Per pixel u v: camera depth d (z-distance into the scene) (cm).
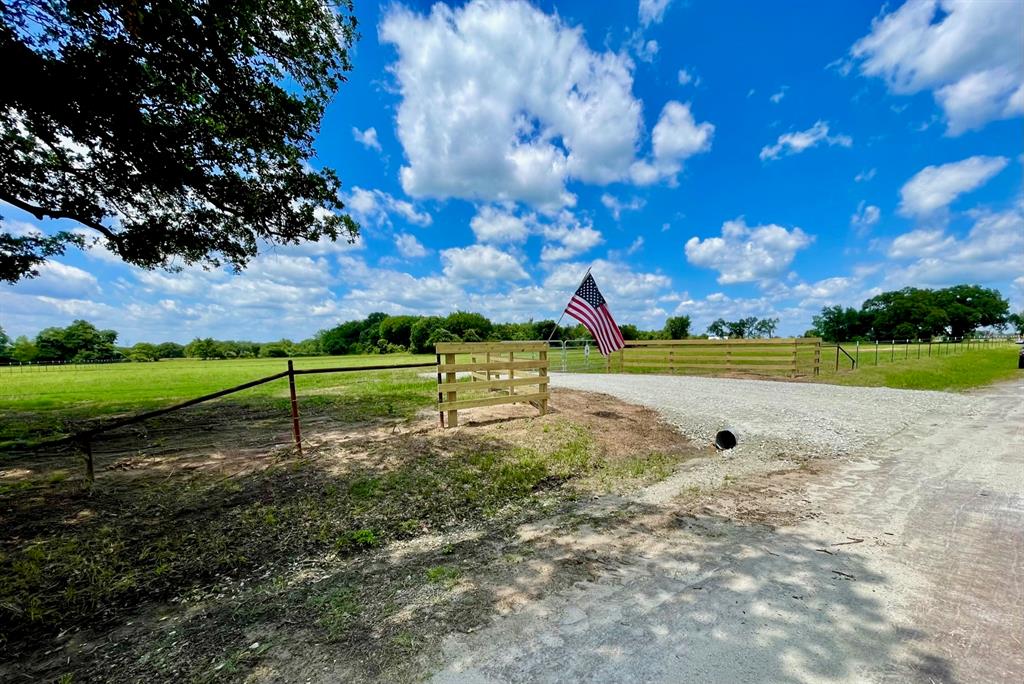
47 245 959
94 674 228
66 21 479
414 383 1481
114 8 475
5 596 294
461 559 349
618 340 1095
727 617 259
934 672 210
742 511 433
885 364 1888
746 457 631
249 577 328
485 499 472
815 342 1548
